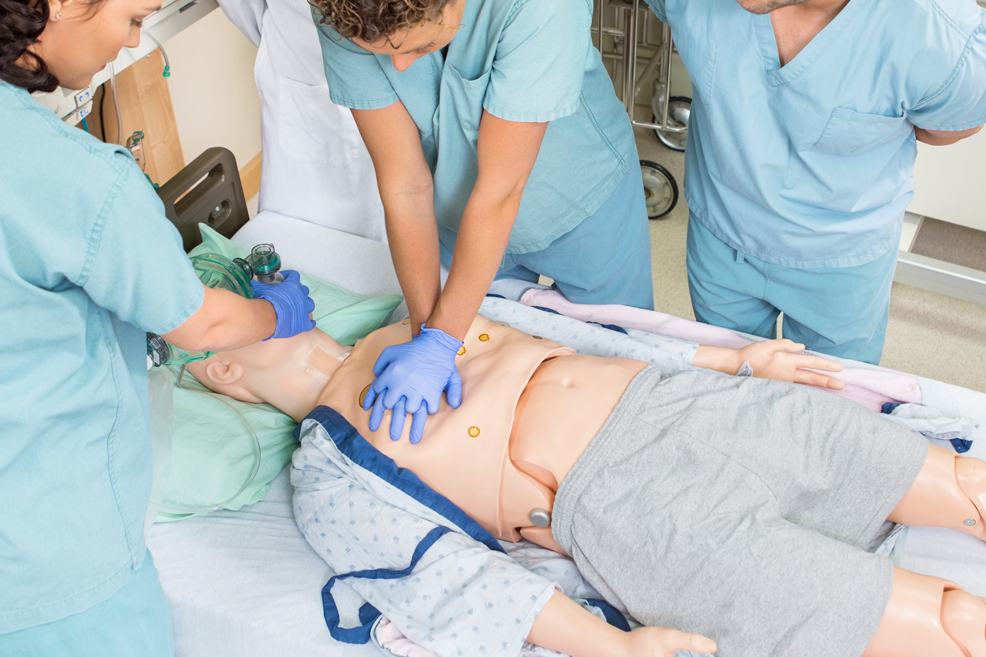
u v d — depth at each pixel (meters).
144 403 1.07
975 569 1.28
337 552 1.32
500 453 1.31
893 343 2.48
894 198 1.50
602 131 1.51
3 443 0.88
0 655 0.98
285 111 1.97
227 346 1.04
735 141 1.42
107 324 0.95
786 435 1.25
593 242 1.67
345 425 1.40
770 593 1.10
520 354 1.42
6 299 0.83
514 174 1.22
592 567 1.25
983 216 2.60
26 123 0.79
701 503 1.18
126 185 0.82
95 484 0.96
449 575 1.24
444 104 1.32
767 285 1.66
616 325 1.77
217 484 1.42
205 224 1.85
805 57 1.25
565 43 1.10
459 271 1.28
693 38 1.34
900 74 1.24
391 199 1.37
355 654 1.23
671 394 1.32
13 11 0.71
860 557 1.09
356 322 1.74
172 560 1.36
